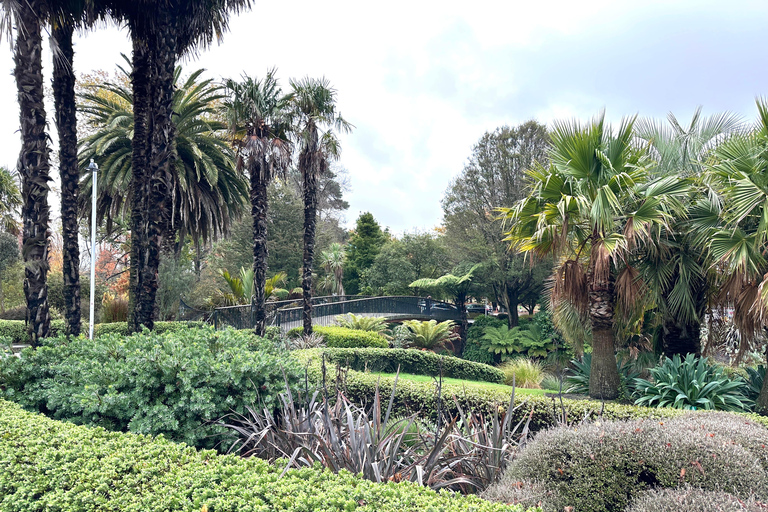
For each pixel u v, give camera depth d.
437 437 3.34
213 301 18.73
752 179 6.21
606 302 7.16
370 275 30.81
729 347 8.57
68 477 2.36
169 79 7.80
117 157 16.23
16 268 21.91
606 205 6.35
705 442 2.57
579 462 2.63
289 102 13.13
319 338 13.49
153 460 2.43
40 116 6.24
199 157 15.66
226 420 4.07
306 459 3.09
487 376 13.18
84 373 4.07
